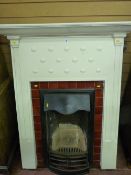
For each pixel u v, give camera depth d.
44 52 1.48
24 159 1.80
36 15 1.80
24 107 1.64
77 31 1.38
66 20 1.81
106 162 1.78
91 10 1.77
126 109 1.90
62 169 1.76
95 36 1.42
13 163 1.90
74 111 1.55
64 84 1.57
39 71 1.53
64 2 1.74
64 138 1.78
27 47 1.47
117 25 1.33
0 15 1.80
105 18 1.79
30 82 1.57
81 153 1.75
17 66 1.52
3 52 1.93
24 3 1.76
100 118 1.66
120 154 1.98
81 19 1.80
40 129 1.71
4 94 1.75
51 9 1.77
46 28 1.36
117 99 1.59
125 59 1.94
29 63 1.51
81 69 1.51
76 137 1.77
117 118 1.64
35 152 1.79
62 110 1.55
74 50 1.47
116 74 1.52
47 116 1.69
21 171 1.81
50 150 1.77
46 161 1.82
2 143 1.71
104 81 1.54
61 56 1.49
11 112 1.94
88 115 1.65
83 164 1.76
